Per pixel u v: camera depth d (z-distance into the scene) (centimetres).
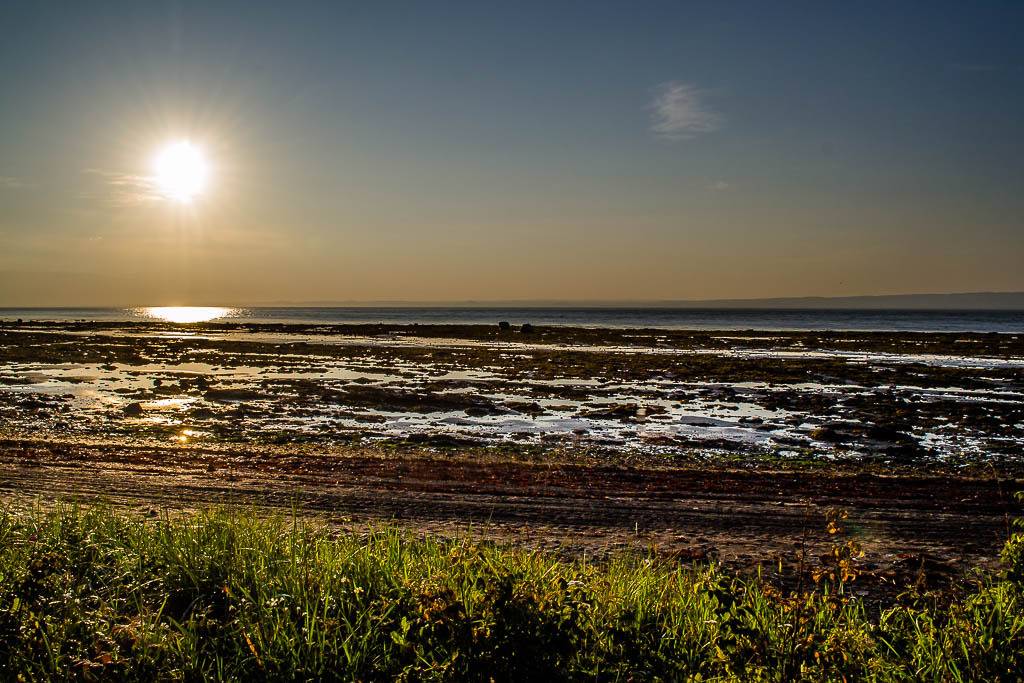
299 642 512
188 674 498
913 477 1457
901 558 910
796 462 1623
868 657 524
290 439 1842
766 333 8650
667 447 1800
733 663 497
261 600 563
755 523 1091
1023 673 490
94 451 1650
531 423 2175
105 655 486
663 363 4225
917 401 2722
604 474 1451
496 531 1034
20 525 767
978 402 2684
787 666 488
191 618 545
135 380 3334
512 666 473
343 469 1469
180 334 7988
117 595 602
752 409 2506
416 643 514
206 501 1197
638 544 973
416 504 1191
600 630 548
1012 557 575
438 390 2967
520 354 4938
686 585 666
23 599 537
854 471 1526
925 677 509
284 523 1032
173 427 2031
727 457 1680
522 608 494
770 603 600
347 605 576
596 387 3109
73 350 5169
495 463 1551
